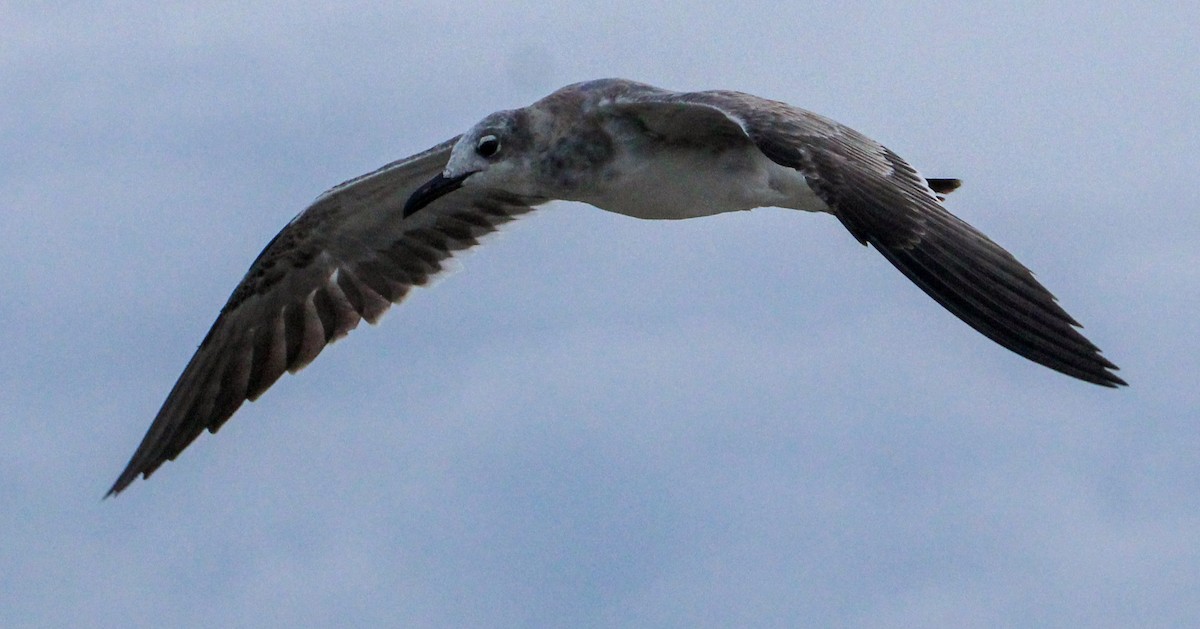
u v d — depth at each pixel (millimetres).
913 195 12117
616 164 14461
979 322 11453
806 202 14281
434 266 16375
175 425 15961
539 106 14648
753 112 12664
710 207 14508
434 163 15352
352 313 16344
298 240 15961
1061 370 11250
